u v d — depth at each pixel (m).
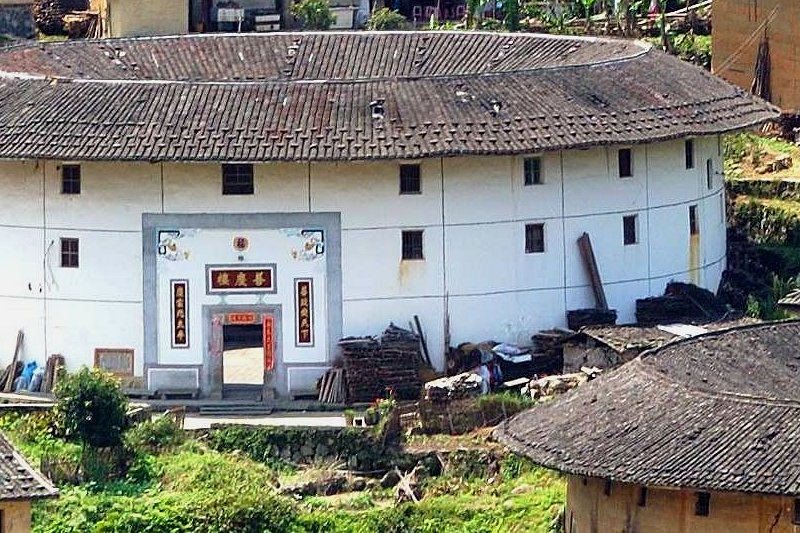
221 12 140.25
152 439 87.00
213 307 95.31
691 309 98.62
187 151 92.88
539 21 142.00
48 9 149.12
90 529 79.06
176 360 95.50
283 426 88.38
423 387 92.06
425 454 86.69
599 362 93.88
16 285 96.88
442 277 95.81
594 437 71.31
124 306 95.69
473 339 96.12
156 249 95.31
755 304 100.31
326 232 95.19
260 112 94.50
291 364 95.25
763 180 114.50
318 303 95.31
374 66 111.06
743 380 74.06
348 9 145.62
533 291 96.94
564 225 97.31
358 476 86.56
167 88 96.00
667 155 100.12
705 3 143.50
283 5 143.00
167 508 80.31
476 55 110.44
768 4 125.38
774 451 68.38
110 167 95.31
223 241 95.19
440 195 95.56
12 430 85.25
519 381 92.81
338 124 94.00
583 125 95.62
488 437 87.69
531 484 83.88
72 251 96.06
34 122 95.00
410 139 93.56
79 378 85.88
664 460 69.12
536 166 96.81
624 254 98.75
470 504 81.88
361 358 93.69
